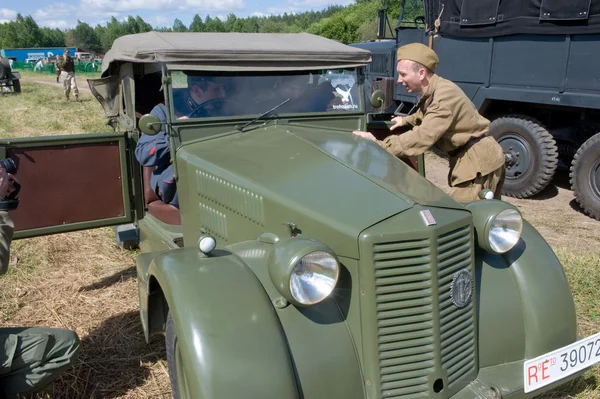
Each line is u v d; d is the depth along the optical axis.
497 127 7.26
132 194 4.31
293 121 3.61
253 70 3.47
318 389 2.19
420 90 3.60
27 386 2.67
